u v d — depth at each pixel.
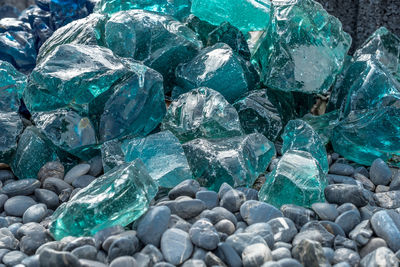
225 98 1.41
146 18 1.40
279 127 1.41
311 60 1.39
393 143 1.33
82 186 1.31
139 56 1.41
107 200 1.14
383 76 1.37
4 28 1.62
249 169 1.29
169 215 1.13
